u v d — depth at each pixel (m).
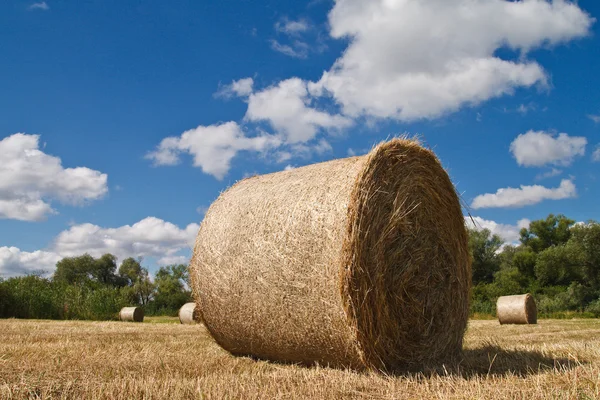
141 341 9.10
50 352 7.02
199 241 7.75
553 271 41.38
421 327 6.41
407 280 6.26
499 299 18.31
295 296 6.11
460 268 7.17
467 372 5.55
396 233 6.16
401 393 4.61
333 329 5.79
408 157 6.50
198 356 7.02
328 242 5.82
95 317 25.45
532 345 8.12
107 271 66.75
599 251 38.59
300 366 6.63
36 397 4.16
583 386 4.56
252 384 4.77
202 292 7.56
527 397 4.14
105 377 5.11
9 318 22.59
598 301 33.16
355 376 5.44
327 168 6.63
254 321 6.69
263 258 6.51
